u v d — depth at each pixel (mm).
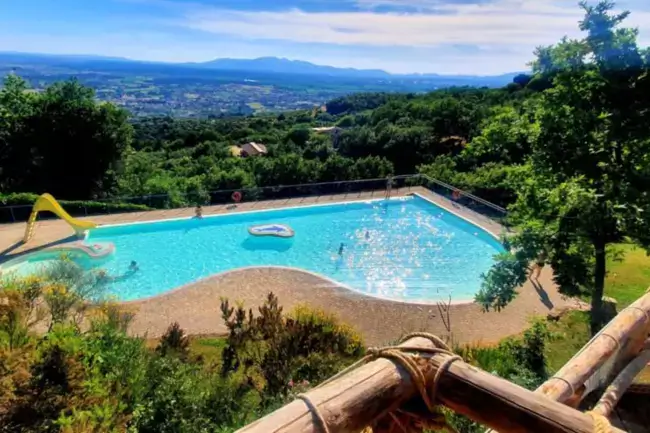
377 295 16891
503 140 12914
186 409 7203
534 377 9070
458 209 26078
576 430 1577
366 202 27391
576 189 10383
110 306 11508
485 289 12016
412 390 1734
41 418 5672
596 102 10711
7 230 21156
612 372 3094
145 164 35438
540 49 11539
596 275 11469
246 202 26578
